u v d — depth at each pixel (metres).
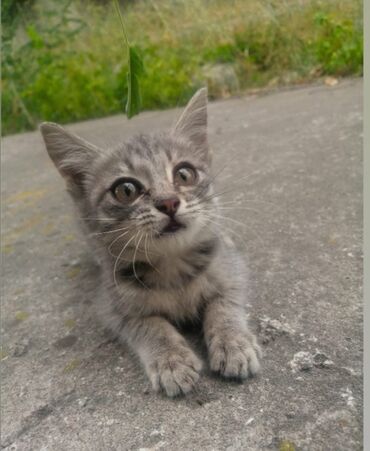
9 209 0.37
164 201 0.18
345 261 0.21
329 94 0.49
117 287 0.20
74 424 0.15
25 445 0.15
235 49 0.64
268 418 0.14
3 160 0.52
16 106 0.65
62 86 0.65
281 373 0.15
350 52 0.54
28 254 0.29
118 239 0.19
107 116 0.64
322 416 0.14
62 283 0.25
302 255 0.23
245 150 0.39
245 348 0.16
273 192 0.30
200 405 0.15
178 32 0.68
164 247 0.19
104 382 0.17
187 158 0.21
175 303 0.20
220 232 0.22
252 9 0.66
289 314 0.18
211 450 0.13
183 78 0.60
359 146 0.34
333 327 0.17
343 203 0.27
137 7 0.75
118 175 0.20
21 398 0.17
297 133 0.40
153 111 0.60
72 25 0.75
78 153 0.22
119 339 0.19
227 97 0.60
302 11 0.62
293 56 0.60
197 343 0.18
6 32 0.64
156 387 0.16
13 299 0.24
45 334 0.20
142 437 0.14
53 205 0.36
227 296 0.20
